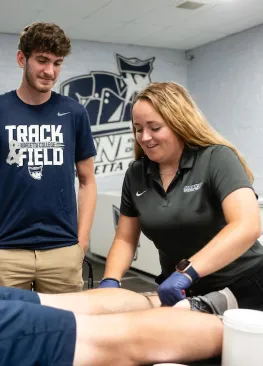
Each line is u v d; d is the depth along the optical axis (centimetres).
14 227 155
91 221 175
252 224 98
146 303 112
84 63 480
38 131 157
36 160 156
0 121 155
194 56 523
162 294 96
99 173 495
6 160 154
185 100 108
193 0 353
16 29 427
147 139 107
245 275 110
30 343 81
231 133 475
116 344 84
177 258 117
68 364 82
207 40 485
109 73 493
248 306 113
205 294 113
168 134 106
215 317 92
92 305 105
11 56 446
